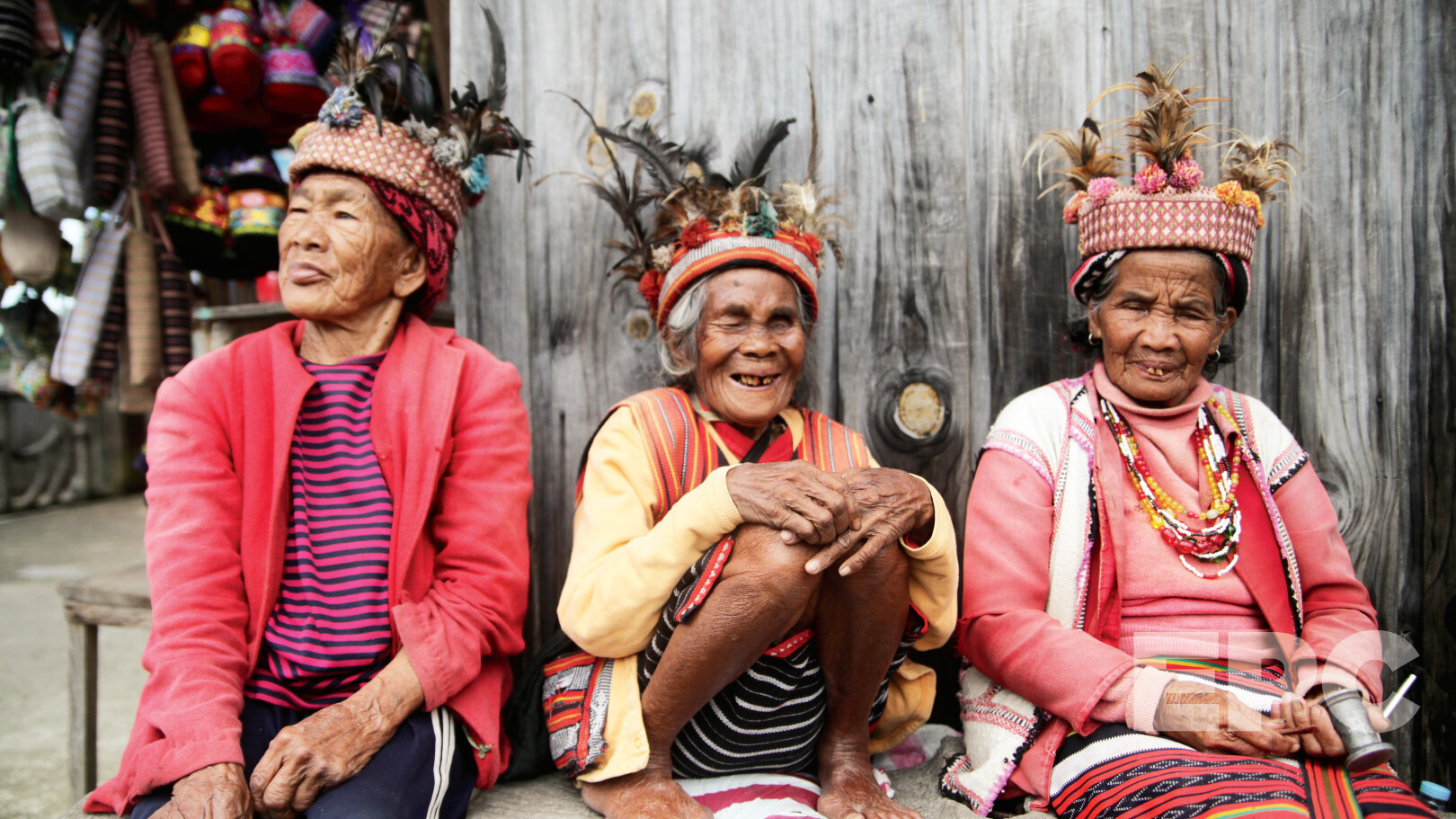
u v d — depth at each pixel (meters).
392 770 1.25
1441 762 1.68
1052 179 1.81
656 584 1.26
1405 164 1.71
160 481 1.35
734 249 1.47
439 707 1.36
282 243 1.48
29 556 5.16
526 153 1.69
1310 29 1.75
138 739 1.24
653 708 1.30
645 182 1.93
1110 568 1.40
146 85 2.63
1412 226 1.71
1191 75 1.79
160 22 2.69
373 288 1.49
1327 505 1.48
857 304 1.91
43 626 3.70
